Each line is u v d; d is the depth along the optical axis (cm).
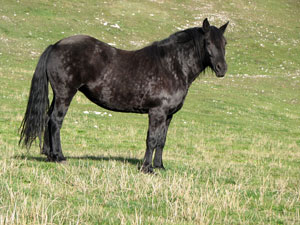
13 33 3400
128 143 1480
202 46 872
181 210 627
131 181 764
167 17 4466
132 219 550
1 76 2433
